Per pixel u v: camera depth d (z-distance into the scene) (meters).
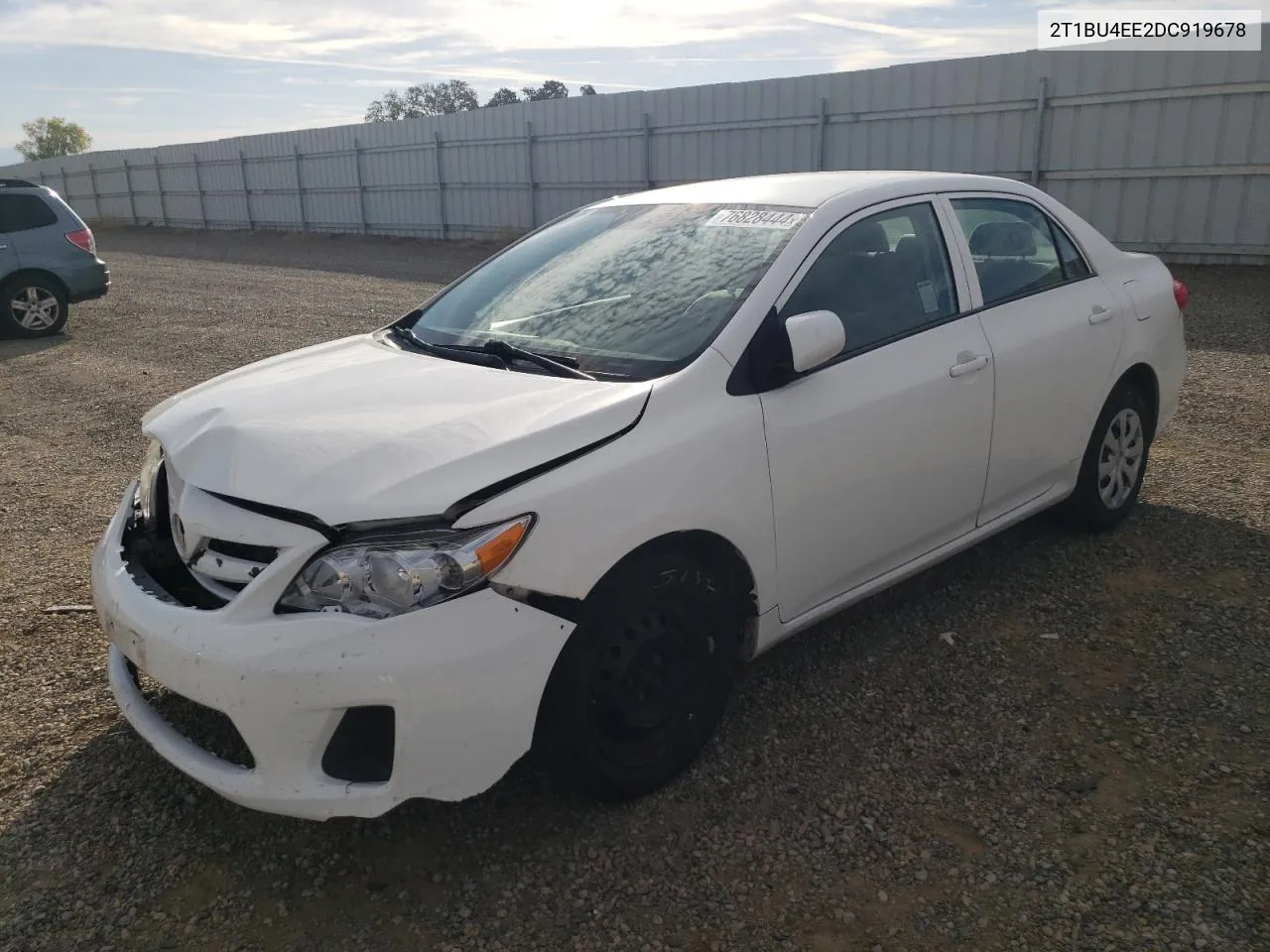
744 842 2.72
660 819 2.83
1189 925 2.36
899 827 2.76
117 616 2.73
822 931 2.41
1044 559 4.41
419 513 2.41
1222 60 12.84
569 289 3.58
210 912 2.54
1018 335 3.86
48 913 2.54
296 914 2.52
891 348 3.41
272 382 3.27
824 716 3.31
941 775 2.97
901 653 3.70
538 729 2.64
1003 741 3.13
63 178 40.44
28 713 3.47
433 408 2.85
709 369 2.95
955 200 3.91
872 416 3.28
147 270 20.39
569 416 2.71
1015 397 3.83
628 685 2.78
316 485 2.49
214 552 2.62
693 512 2.78
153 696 3.40
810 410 3.11
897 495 3.43
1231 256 13.30
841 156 17.03
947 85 15.45
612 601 2.67
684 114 19.31
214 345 10.86
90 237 12.10
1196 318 10.08
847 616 4.01
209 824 2.87
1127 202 14.04
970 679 3.50
